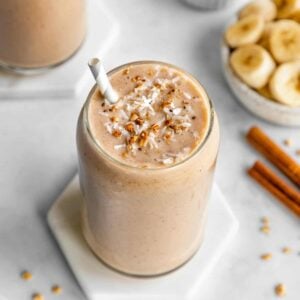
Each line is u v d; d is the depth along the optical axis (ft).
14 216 1.66
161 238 1.42
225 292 1.60
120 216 1.36
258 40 1.83
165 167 1.27
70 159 1.74
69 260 1.58
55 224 1.62
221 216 1.65
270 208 1.70
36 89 1.81
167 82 1.36
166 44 1.93
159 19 1.97
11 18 1.65
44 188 1.70
